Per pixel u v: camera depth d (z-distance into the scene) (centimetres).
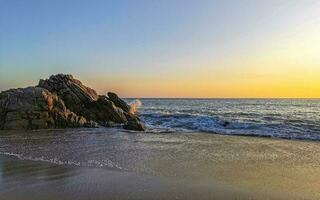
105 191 1053
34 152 1812
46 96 3222
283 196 1019
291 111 5906
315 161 1582
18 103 3142
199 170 1371
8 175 1277
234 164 1501
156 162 1538
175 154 1758
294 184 1159
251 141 2306
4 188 1099
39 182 1170
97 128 3256
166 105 9975
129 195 1013
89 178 1223
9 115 3092
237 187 1110
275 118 4056
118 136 2594
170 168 1405
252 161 1577
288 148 1992
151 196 1003
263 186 1128
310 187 1122
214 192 1049
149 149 1933
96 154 1752
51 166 1442
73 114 3391
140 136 2609
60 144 2128
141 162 1535
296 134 2627
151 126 3472
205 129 3098
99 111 3706
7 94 3238
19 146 2039
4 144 2127
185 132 2930
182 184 1141
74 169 1379
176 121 3806
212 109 6944
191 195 1016
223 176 1267
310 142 2259
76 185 1124
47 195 1019
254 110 6372
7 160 1578
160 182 1165
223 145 2112
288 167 1445
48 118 3194
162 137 2542
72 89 3825
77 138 2455
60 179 1210
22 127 3080
